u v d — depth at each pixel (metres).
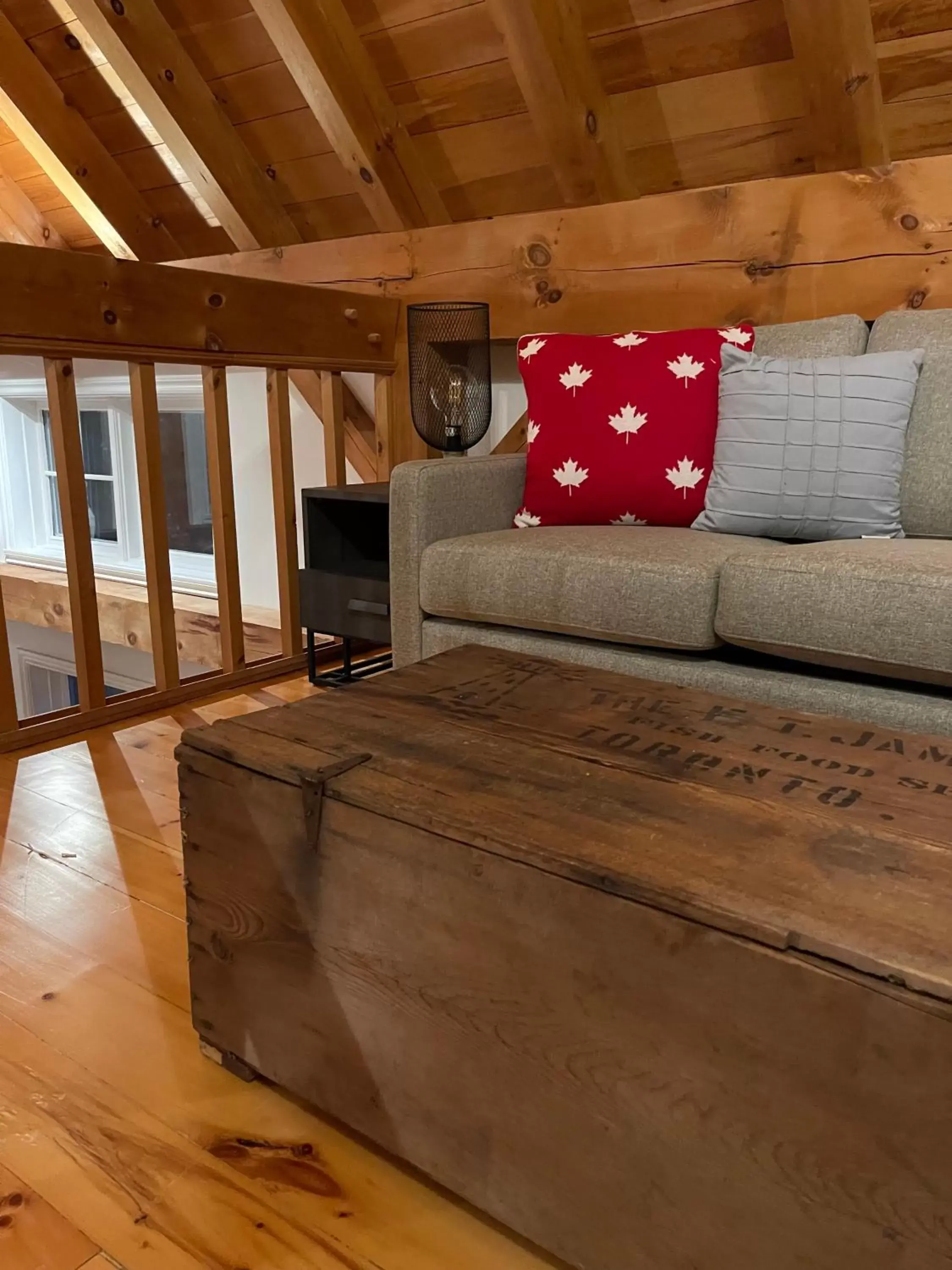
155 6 2.79
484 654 1.48
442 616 2.03
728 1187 0.77
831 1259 0.73
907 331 1.99
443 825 0.89
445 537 2.07
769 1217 0.75
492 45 2.55
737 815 0.90
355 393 3.45
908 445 1.88
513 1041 0.88
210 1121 1.11
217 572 2.62
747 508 1.89
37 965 1.38
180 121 3.01
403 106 2.82
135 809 1.90
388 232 3.04
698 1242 0.80
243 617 3.49
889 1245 0.70
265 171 3.25
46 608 4.12
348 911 0.98
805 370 1.87
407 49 2.66
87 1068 1.18
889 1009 0.67
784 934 0.70
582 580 1.72
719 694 1.32
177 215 3.59
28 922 1.49
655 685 1.31
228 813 1.08
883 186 2.20
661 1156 0.80
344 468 2.93
